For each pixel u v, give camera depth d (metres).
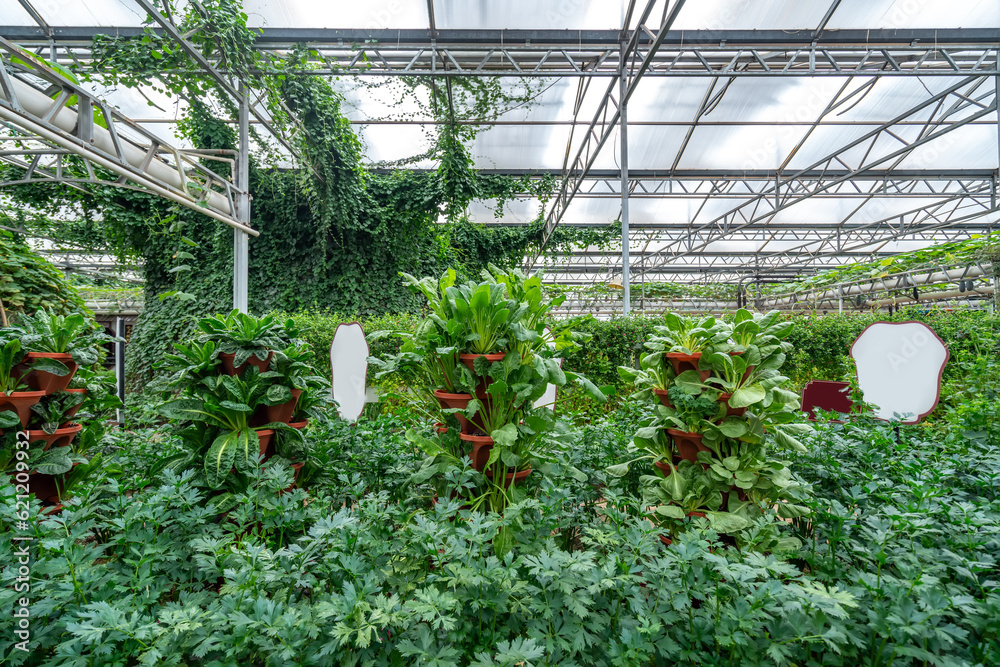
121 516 1.58
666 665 1.29
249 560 1.38
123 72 6.36
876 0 6.88
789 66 7.46
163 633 1.18
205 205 6.40
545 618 1.26
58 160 5.80
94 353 2.26
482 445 1.99
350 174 9.20
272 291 9.84
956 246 8.20
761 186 13.32
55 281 4.11
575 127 9.92
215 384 2.05
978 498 1.79
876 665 1.20
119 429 3.07
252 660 1.31
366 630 1.12
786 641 1.16
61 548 1.34
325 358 6.58
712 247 19.64
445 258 12.02
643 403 2.16
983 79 8.27
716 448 1.83
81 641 1.11
